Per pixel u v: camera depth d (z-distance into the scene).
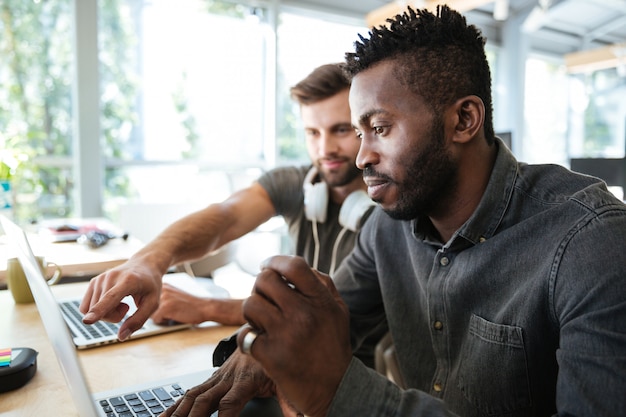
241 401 0.75
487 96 0.78
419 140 0.73
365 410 0.54
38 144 3.41
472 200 0.80
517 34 5.61
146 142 3.82
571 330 0.63
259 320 0.51
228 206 1.45
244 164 4.24
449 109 0.73
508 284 0.77
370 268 1.08
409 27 0.72
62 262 1.63
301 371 0.52
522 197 0.79
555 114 6.23
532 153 6.10
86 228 2.28
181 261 1.24
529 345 0.74
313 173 1.51
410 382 1.00
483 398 0.80
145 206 2.95
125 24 3.63
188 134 3.98
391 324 1.02
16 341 1.04
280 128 4.36
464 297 0.82
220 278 2.36
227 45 4.07
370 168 0.77
